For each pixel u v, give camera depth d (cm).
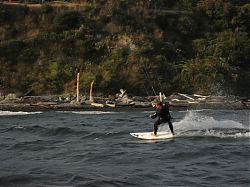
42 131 5003
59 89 9156
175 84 9581
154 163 3234
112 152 3653
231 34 11106
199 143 4000
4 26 10181
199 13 11750
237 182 2684
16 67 9525
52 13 10519
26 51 9744
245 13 11700
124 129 5150
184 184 2656
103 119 6400
